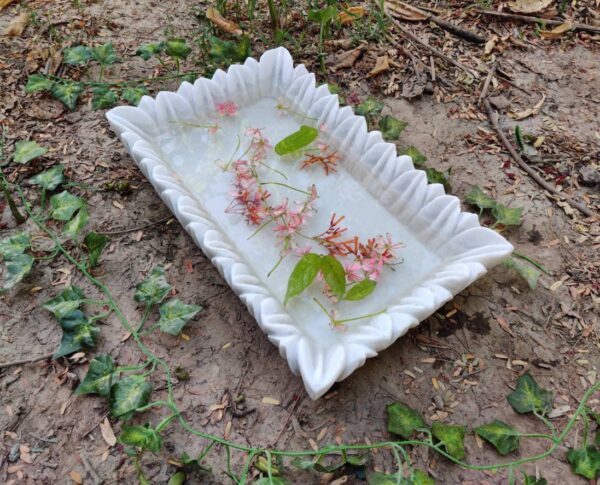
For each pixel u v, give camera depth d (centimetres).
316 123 68
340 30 90
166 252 62
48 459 48
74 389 52
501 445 48
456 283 51
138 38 86
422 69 84
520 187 70
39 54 81
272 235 59
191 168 65
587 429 50
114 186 67
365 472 47
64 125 74
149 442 45
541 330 57
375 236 59
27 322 56
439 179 67
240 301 58
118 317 56
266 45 86
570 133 76
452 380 53
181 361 54
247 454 48
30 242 61
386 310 51
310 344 49
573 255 63
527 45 88
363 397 52
